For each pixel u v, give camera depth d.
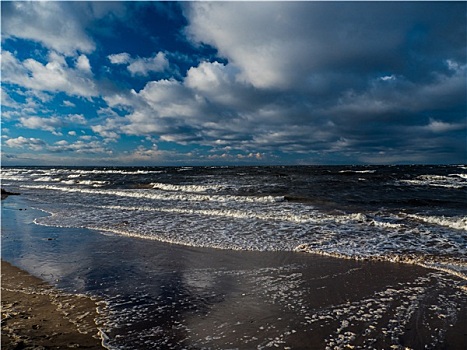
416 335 4.31
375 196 19.94
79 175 48.56
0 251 8.55
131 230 11.05
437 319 4.75
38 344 3.98
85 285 6.16
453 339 4.20
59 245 9.16
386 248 8.62
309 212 14.34
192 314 4.96
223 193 21.98
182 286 6.10
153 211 14.98
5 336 4.19
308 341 4.17
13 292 5.80
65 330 4.41
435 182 29.95
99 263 7.52
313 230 10.81
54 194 23.33
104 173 53.59
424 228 10.98
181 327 4.55
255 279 6.47
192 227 11.46
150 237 10.06
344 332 4.40
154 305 5.28
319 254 8.17
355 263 7.46
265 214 13.74
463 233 10.21
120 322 4.68
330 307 5.18
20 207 17.19
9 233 10.77
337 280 6.39
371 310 5.06
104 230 11.12
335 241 9.39
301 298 5.54
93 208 16.20
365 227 11.20
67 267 7.22
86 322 4.66
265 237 9.95
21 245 9.17
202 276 6.66
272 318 4.82
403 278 6.46
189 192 22.94
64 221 12.84
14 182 37.66
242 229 11.07
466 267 7.05
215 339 4.23
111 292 5.82
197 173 50.94
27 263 7.52
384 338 4.24
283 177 38.34
